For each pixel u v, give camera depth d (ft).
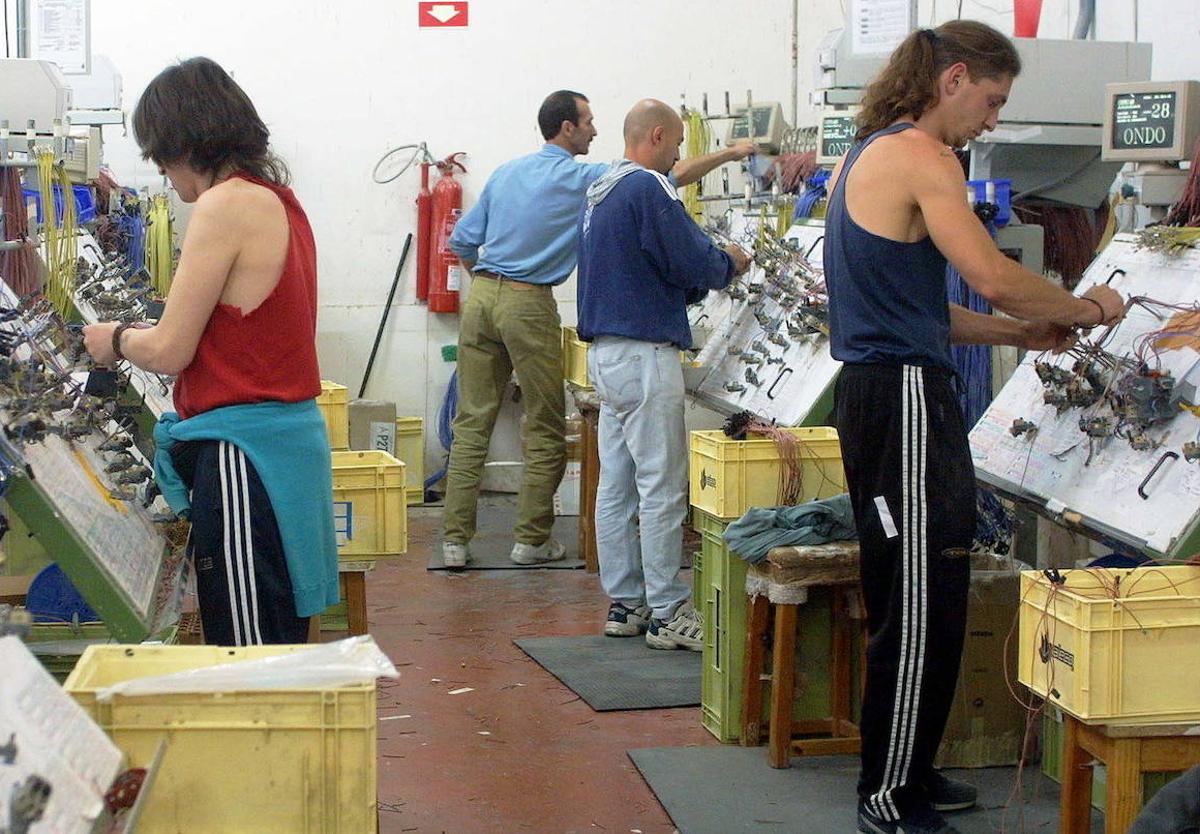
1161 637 7.68
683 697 12.91
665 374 13.88
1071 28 16.74
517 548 18.48
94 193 16.90
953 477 9.11
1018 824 9.87
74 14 16.79
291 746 5.54
